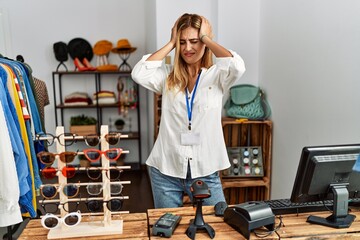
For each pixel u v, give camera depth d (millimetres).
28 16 4375
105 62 4516
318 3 2080
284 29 2564
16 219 1452
